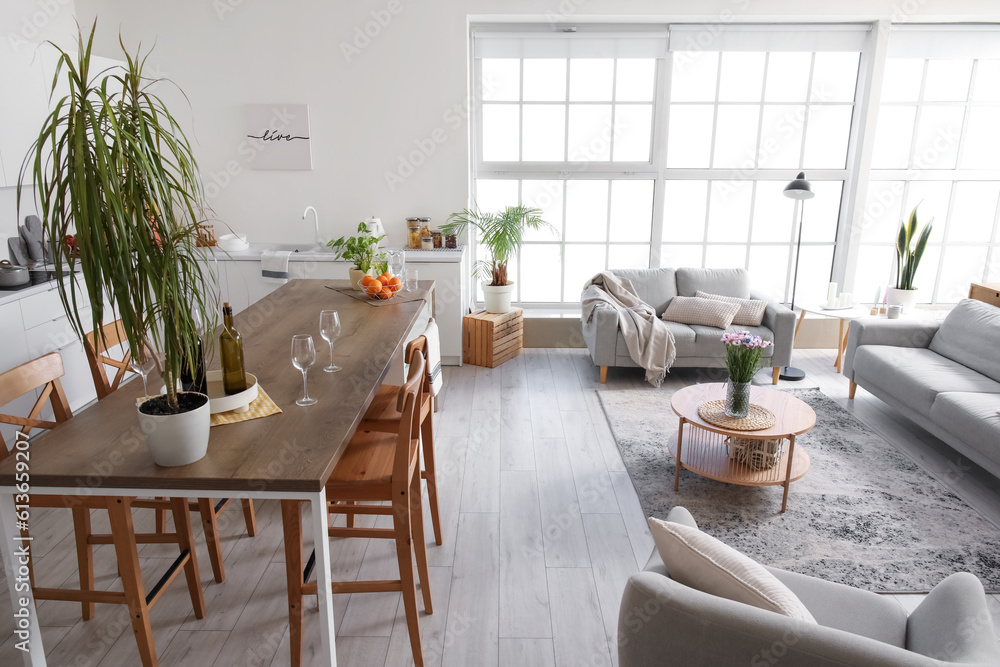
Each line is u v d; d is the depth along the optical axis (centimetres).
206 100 495
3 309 347
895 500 316
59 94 407
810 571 262
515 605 244
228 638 226
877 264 570
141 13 478
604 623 236
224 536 285
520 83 531
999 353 368
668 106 529
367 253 374
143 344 159
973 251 562
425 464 271
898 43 505
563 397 449
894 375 389
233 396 200
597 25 510
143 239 152
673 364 465
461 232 524
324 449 176
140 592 194
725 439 341
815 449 370
